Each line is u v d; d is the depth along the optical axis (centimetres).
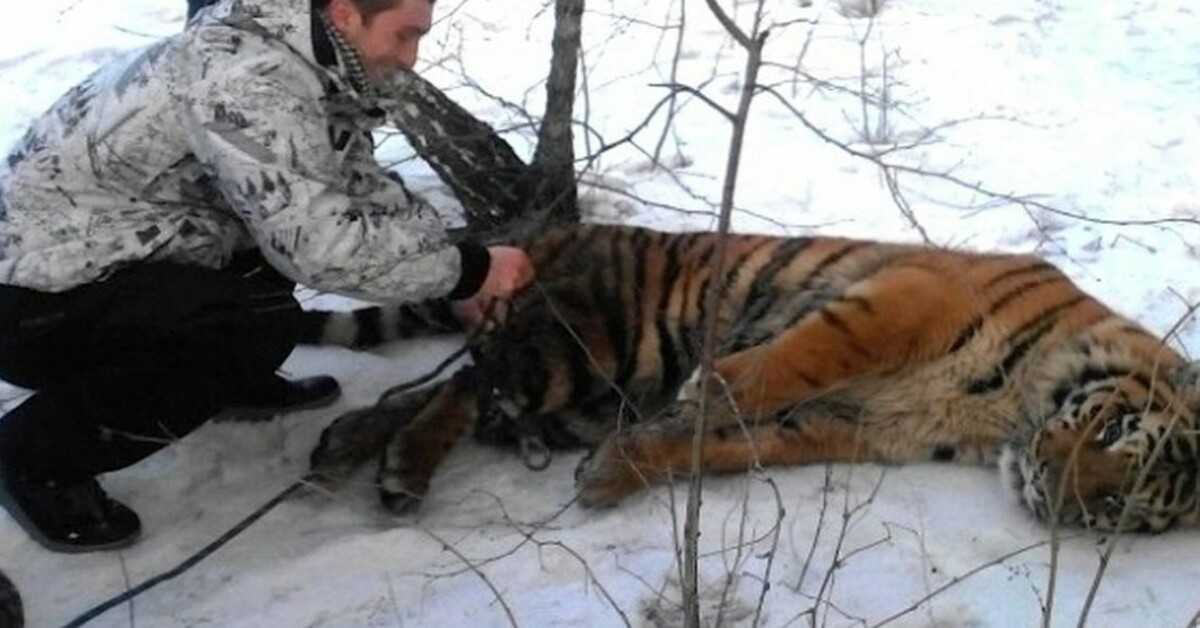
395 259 396
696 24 755
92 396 399
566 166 520
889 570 405
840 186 611
